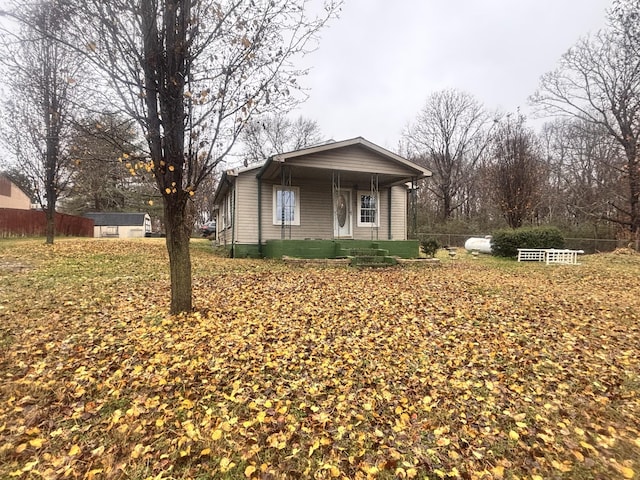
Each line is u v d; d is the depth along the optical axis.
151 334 4.78
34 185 14.75
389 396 3.42
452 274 10.31
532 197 20.61
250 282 8.13
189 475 2.41
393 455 2.61
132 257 12.11
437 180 38.22
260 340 4.67
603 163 21.20
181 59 4.71
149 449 2.65
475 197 37.53
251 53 4.77
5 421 2.95
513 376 3.83
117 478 2.37
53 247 13.83
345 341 4.70
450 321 5.52
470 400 3.38
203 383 3.59
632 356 4.34
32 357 4.10
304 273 9.49
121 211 42.28
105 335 4.75
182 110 4.88
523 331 5.14
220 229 19.91
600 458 2.57
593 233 24.33
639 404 3.30
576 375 3.86
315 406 3.23
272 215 13.81
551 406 3.26
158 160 4.93
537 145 30.86
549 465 2.51
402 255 13.30
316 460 2.56
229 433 2.84
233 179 13.31
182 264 5.54
